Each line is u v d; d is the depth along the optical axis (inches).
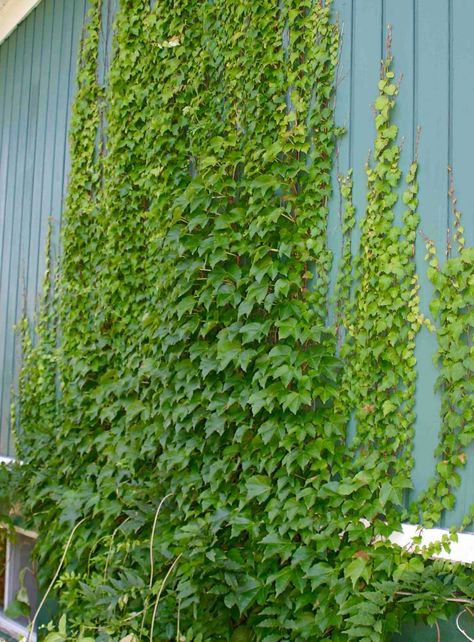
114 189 153.7
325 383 106.1
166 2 145.7
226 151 126.3
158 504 127.0
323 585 99.5
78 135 169.2
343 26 111.2
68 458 152.9
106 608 117.4
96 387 152.3
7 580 175.9
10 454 186.1
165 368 128.5
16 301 193.5
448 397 92.7
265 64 120.6
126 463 134.9
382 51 105.0
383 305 100.5
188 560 112.9
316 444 104.0
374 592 91.7
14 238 199.0
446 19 98.0
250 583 105.9
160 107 143.9
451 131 96.0
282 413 109.2
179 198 128.7
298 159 115.0
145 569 120.6
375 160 104.3
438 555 91.6
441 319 94.0
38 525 154.1
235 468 113.4
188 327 123.9
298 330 108.4
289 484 106.4
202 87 135.4
